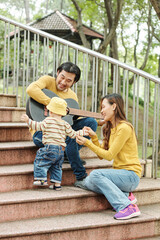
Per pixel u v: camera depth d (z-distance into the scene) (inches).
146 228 107.7
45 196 103.6
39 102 120.4
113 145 108.0
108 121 114.2
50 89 127.2
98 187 107.7
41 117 120.3
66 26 589.0
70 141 115.0
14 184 110.8
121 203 103.5
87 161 138.3
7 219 98.0
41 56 622.5
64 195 105.6
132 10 552.4
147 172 147.8
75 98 134.2
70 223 97.6
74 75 124.9
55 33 599.2
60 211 105.8
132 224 104.4
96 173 107.3
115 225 100.8
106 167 131.5
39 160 109.0
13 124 147.6
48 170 116.0
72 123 124.3
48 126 109.1
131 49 711.7
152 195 125.5
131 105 613.9
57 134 109.1
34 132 124.0
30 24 599.5
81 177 119.0
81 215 106.6
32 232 89.4
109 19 438.6
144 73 147.8
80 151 143.1
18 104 186.9
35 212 101.9
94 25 706.2
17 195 104.2
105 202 114.3
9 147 122.4
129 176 108.0
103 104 112.8
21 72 572.4
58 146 108.9
